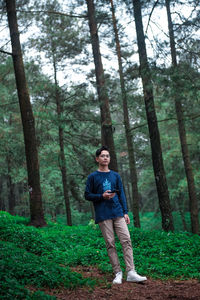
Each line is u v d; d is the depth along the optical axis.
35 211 11.09
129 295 3.98
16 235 7.75
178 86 9.91
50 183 24.19
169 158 21.80
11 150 18.38
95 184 4.94
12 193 26.58
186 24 9.45
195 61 10.25
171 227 10.11
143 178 25.64
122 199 5.04
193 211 15.05
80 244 7.95
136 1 9.41
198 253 6.58
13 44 11.60
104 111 12.22
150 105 10.47
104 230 4.83
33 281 4.15
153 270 5.55
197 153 19.84
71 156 18.77
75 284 4.31
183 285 4.53
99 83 12.28
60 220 27.59
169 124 21.25
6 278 3.68
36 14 14.38
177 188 21.70
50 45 16.72
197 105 15.05
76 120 16.84
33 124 11.56
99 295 3.96
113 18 15.85
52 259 6.26
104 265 5.79
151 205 26.52
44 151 18.94
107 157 5.02
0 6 12.49
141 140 18.27
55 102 17.25
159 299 3.78
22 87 11.51
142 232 9.06
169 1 9.00
